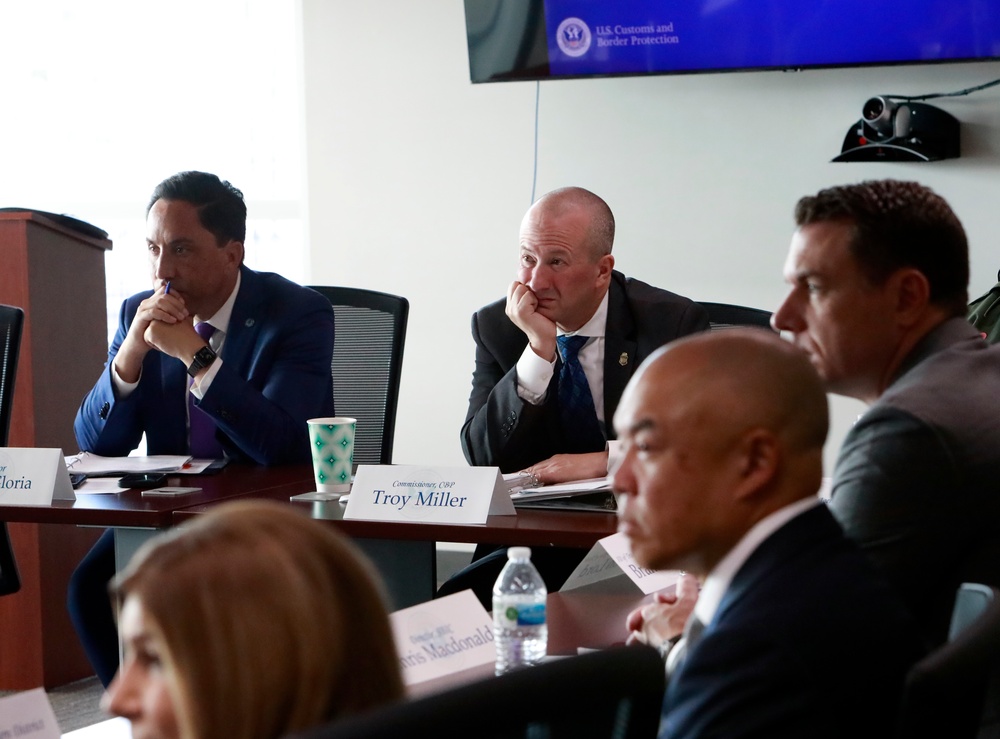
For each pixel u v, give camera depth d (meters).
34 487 2.86
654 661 0.98
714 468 1.35
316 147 5.82
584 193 3.30
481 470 2.60
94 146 6.28
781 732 1.19
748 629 1.23
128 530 2.81
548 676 0.91
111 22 6.21
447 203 5.66
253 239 6.13
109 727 1.70
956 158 4.89
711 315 3.70
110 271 6.29
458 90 5.59
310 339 3.59
